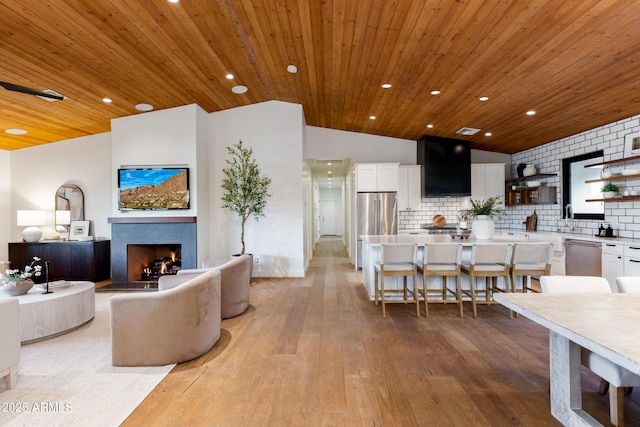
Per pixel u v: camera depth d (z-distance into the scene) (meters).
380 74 4.06
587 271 4.43
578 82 3.58
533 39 2.86
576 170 5.41
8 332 2.24
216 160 5.88
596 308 1.71
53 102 4.46
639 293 2.00
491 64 3.41
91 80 4.01
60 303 3.21
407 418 1.93
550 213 5.93
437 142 6.76
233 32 3.28
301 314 3.86
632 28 2.57
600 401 2.09
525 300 1.86
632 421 1.89
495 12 2.57
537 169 6.33
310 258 8.20
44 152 5.95
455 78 3.89
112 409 2.03
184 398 2.15
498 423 1.88
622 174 4.18
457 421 1.90
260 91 5.22
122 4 2.75
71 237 5.88
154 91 4.61
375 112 5.70
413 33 3.04
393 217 6.69
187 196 5.36
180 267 5.75
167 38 3.34
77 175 5.95
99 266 5.59
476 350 2.84
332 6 2.81
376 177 6.73
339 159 7.49
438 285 4.31
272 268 5.92
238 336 3.20
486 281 4.15
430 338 3.11
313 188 10.48
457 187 6.74
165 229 5.31
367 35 3.19
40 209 5.95
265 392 2.21
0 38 3.01
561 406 1.84
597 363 1.75
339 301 4.40
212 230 5.89
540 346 2.92
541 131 5.43
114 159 5.38
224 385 2.31
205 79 4.49
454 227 7.04
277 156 5.88
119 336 2.58
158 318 2.58
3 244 5.89
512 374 2.43
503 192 6.84
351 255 7.70
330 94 5.12
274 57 3.86
